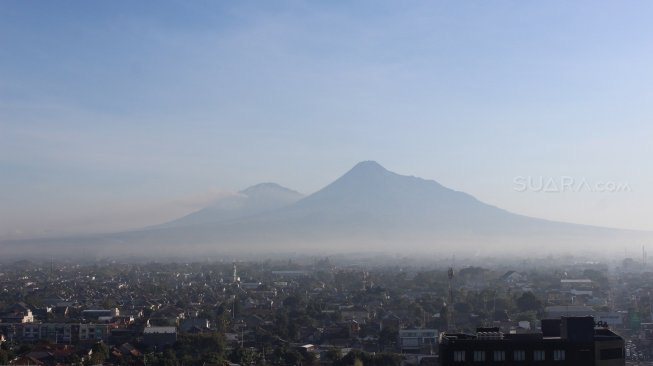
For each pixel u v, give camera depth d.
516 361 121.75
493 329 137.88
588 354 121.56
